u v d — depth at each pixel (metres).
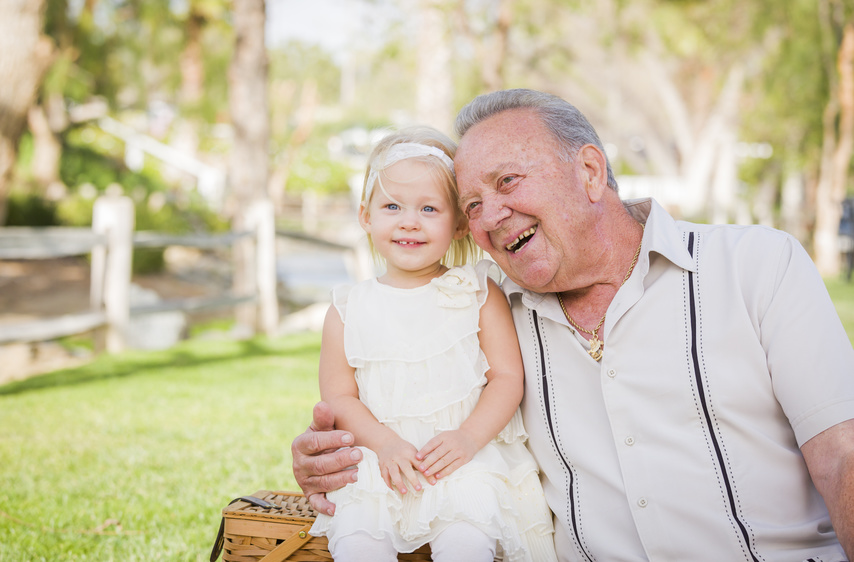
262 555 1.87
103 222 6.63
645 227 1.77
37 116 17.38
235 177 8.43
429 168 2.02
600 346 1.79
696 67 21.55
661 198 22.06
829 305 1.63
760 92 19.08
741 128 21.89
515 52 15.52
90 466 3.54
